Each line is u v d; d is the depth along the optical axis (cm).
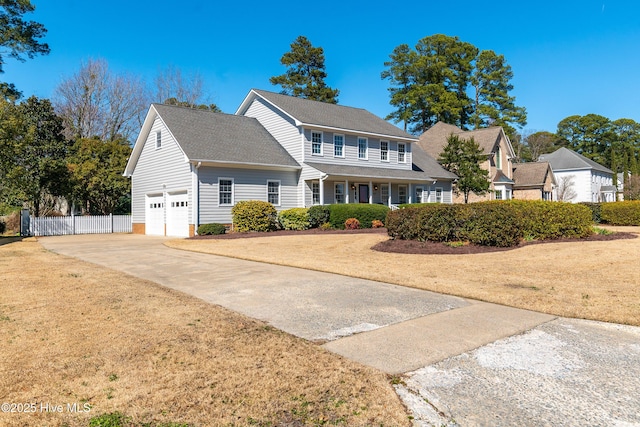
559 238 1426
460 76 5147
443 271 902
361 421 304
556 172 4919
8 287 750
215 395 339
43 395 336
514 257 1059
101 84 4066
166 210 2180
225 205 2058
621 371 388
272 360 412
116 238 2062
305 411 317
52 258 1216
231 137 2272
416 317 567
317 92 4919
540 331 502
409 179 2623
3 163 2200
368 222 2153
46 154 2833
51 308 598
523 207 1402
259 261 1119
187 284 801
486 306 621
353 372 385
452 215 1288
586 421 303
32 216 2569
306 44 5025
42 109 2945
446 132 3872
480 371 390
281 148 2409
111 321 534
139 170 2459
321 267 975
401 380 371
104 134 4091
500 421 305
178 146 2047
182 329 505
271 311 598
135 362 402
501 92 5138
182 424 297
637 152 6431
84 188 2673
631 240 1355
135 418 304
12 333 485
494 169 3462
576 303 614
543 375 381
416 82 5094
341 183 2497
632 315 547
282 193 2267
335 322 545
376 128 2719
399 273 886
